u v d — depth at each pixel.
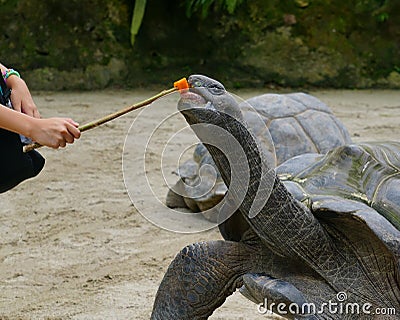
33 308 3.42
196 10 10.04
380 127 7.46
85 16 9.84
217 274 2.65
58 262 4.00
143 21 10.03
